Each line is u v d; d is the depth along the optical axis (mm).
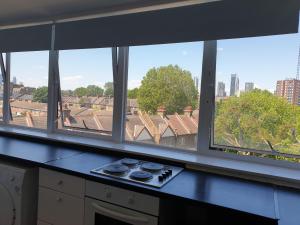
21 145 2617
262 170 1860
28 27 2916
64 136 2908
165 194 1520
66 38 2654
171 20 2096
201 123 2203
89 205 1788
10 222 2131
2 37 3141
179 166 2094
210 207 1406
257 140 2006
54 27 2744
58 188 1939
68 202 1892
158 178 1749
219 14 1908
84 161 2129
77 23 2576
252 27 1796
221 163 2016
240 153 2082
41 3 2396
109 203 1714
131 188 1617
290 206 1432
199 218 2012
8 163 2215
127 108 2609
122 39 2328
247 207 1386
